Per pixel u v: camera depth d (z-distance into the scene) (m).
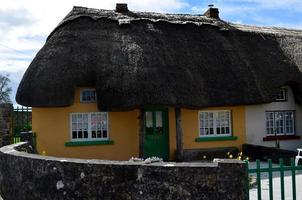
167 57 17.47
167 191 7.72
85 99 17.30
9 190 9.88
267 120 19.80
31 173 9.02
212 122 18.73
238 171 7.64
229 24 21.72
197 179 7.66
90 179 8.12
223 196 7.62
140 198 7.82
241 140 19.00
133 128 17.56
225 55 18.84
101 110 16.20
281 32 22.72
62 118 17.00
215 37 19.52
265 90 18.72
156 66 16.84
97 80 16.34
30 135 16.78
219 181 7.63
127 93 16.00
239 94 17.95
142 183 7.83
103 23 18.22
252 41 20.55
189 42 18.78
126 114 17.56
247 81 18.39
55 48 17.05
